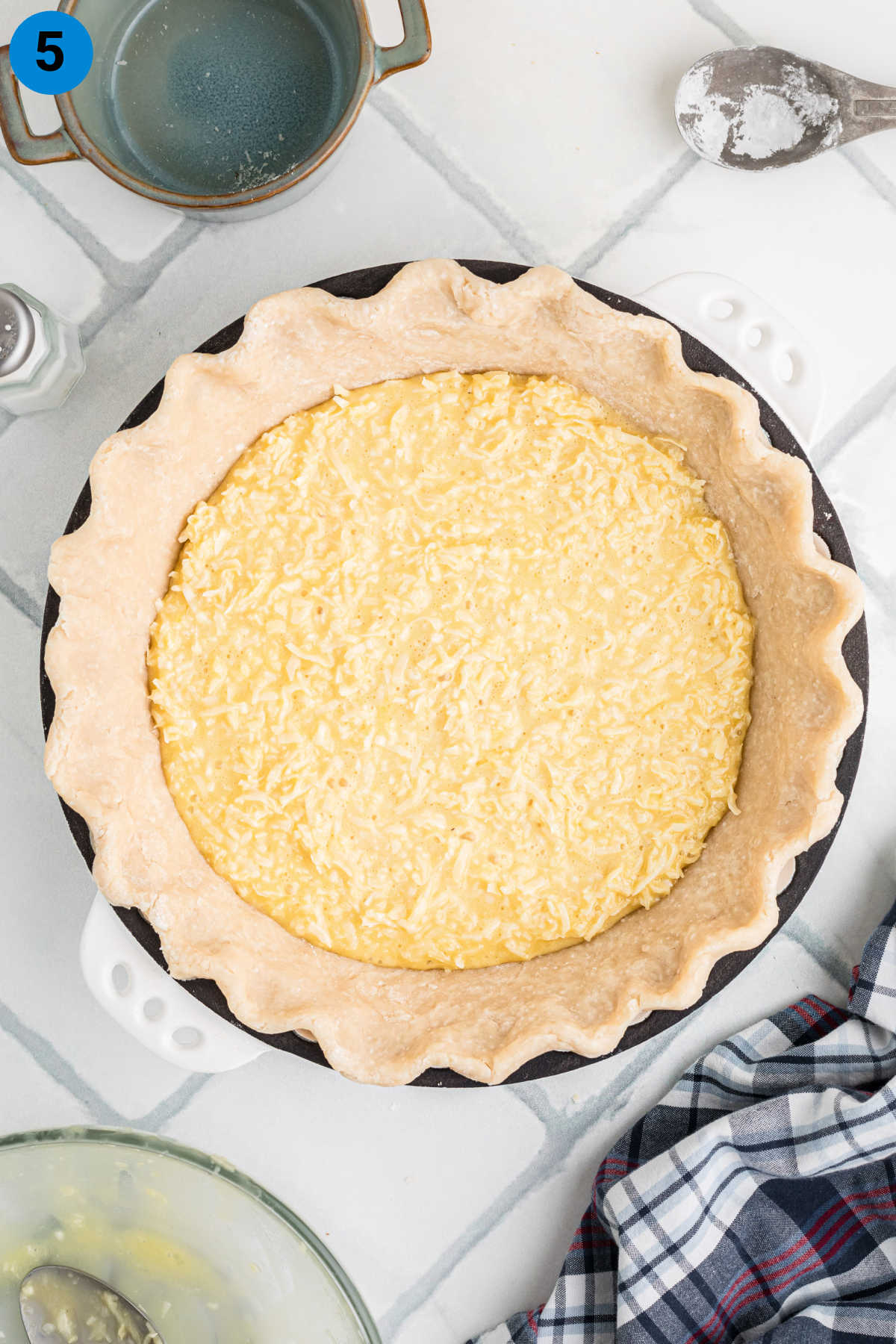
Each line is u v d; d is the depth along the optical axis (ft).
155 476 2.55
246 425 2.61
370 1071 2.48
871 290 2.78
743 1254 2.73
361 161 2.77
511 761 2.60
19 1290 2.70
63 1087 2.78
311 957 2.61
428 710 2.61
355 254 2.77
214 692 2.60
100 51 2.61
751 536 2.59
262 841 2.60
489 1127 2.79
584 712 2.61
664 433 2.62
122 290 2.77
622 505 2.61
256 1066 2.78
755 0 2.77
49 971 2.77
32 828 2.77
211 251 2.77
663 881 2.60
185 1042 2.72
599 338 2.52
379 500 2.62
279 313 2.49
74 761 2.49
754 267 2.78
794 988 2.79
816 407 2.64
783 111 2.71
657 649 2.61
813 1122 2.70
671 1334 2.70
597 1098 2.79
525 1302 2.78
